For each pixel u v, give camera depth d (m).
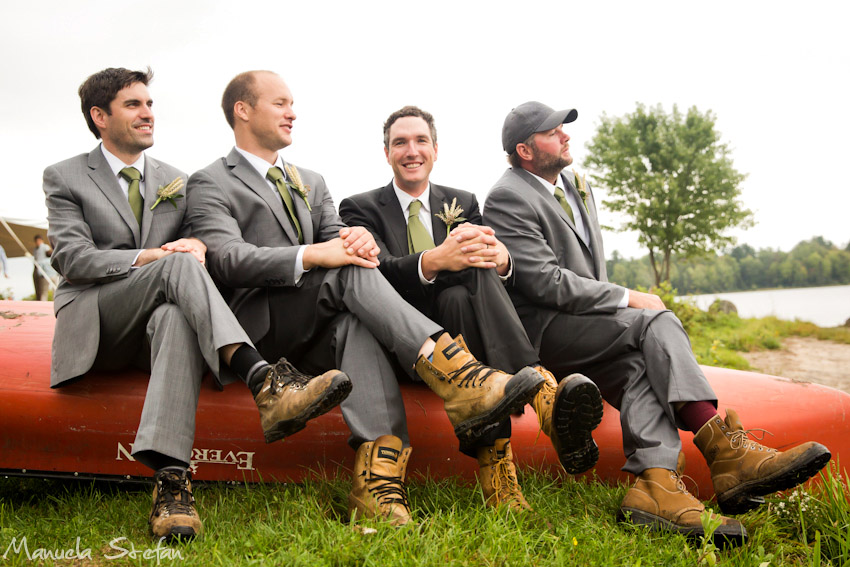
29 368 2.79
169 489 2.22
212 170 3.03
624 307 2.84
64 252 2.68
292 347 2.74
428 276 2.78
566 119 3.28
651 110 24.19
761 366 10.95
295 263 2.64
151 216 2.90
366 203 3.32
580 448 2.33
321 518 2.25
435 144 3.41
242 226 2.99
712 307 16.94
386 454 2.34
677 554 2.14
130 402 2.71
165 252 2.66
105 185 2.87
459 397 2.31
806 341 14.95
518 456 2.80
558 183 3.43
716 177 23.22
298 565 1.91
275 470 2.73
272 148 3.10
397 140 3.27
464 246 2.65
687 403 2.51
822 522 2.42
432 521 2.16
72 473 2.71
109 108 2.84
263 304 2.76
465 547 2.02
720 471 2.40
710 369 3.28
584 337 2.85
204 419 2.71
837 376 9.77
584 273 3.20
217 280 2.90
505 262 2.87
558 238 3.20
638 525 2.31
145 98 2.90
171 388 2.32
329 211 3.26
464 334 2.65
